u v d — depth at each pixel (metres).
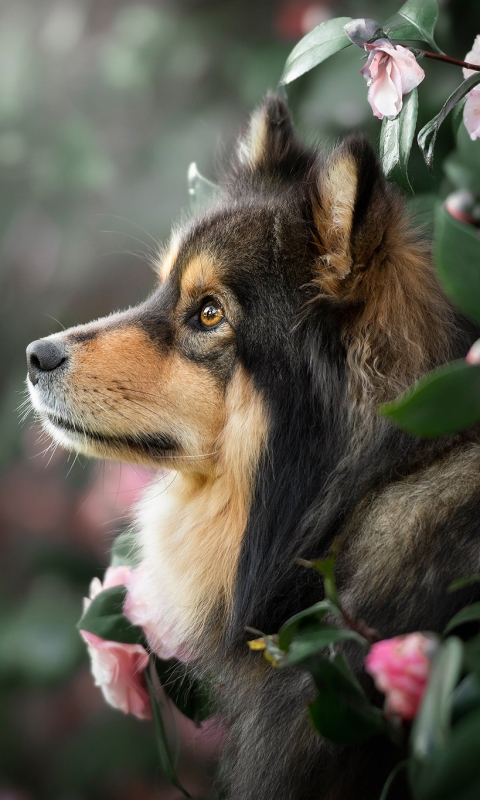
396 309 3.39
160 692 4.45
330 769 3.05
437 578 2.91
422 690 2.29
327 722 2.42
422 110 4.63
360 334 3.41
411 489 3.20
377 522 3.23
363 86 5.32
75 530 7.46
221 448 3.84
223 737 3.82
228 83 7.14
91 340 4.04
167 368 3.92
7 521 7.56
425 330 3.40
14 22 7.45
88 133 7.12
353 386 3.43
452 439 3.22
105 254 7.41
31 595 7.12
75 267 7.49
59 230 7.44
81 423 4.00
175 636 3.90
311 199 3.56
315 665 2.41
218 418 3.84
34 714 7.18
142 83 7.22
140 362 3.95
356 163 3.24
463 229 2.24
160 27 7.18
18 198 7.23
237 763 3.48
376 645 2.38
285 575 3.51
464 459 3.16
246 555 3.72
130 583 3.98
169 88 7.38
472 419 2.19
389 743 2.90
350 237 3.32
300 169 4.33
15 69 7.16
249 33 7.16
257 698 3.44
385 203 3.36
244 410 3.72
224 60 7.09
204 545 3.92
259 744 3.33
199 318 3.85
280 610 3.51
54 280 7.65
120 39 7.25
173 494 4.12
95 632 3.92
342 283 3.41
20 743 7.07
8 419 7.28
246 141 4.72
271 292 3.64
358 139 3.27
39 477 7.61
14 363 7.76
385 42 3.19
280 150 4.42
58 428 4.11
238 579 3.74
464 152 3.33
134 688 3.95
